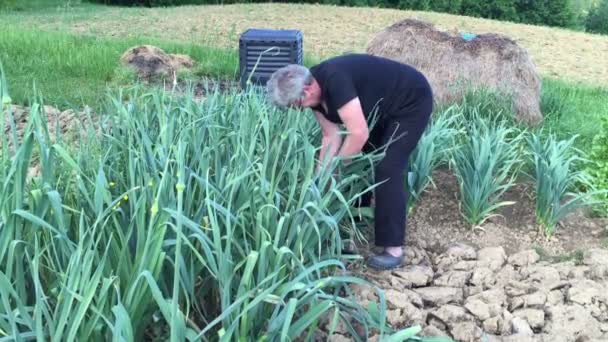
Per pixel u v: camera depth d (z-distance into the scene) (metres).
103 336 2.61
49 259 2.84
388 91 3.67
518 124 6.28
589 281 3.79
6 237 2.60
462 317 3.47
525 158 5.24
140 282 2.53
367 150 4.04
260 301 2.68
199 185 3.29
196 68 8.55
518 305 3.59
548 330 3.41
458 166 4.47
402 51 7.01
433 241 4.29
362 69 3.64
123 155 3.57
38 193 2.79
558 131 6.34
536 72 6.95
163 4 23.06
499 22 18.66
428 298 3.64
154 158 3.28
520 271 3.94
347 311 3.10
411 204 4.46
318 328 3.30
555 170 4.27
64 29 13.39
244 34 7.11
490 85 6.69
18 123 6.08
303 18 16.42
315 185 3.37
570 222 4.53
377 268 3.87
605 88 9.84
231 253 3.10
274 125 4.00
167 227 2.91
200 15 16.56
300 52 7.20
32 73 7.75
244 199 3.21
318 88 3.55
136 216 2.69
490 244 4.27
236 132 3.77
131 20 15.34
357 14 17.78
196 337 2.36
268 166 3.62
